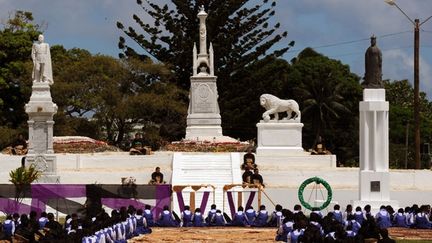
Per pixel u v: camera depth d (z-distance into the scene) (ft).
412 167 352.28
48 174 200.95
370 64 176.24
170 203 183.01
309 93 378.53
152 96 314.76
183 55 350.43
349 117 387.55
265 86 355.15
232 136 361.30
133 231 149.69
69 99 313.12
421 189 205.57
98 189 181.57
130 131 324.60
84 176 211.00
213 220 171.01
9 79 324.19
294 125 228.43
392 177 211.20
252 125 357.61
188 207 172.55
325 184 180.24
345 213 161.89
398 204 180.34
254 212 171.32
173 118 328.70
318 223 132.67
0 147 307.17
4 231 130.82
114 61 321.52
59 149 233.14
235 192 189.88
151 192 182.80
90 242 117.80
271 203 195.31
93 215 172.65
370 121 175.73
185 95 338.13
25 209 181.37
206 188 197.16
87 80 315.58
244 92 353.51
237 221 170.71
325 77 383.86
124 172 212.84
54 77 316.19
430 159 364.79
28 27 336.49
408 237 150.00
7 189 181.98
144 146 237.45
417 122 238.27
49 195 181.47
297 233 129.39
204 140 251.80
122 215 146.72
